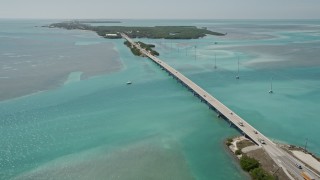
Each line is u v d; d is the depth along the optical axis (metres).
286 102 104.25
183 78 128.50
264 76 139.00
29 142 75.50
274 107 99.75
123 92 115.06
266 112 95.50
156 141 76.50
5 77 134.25
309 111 96.19
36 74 140.12
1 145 73.94
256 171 59.97
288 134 80.81
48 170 64.12
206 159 68.31
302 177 59.28
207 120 89.69
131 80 131.88
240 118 86.38
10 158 68.62
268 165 63.47
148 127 84.44
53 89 117.06
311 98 108.06
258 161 64.81
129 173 62.97
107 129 82.88
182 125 86.12
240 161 65.88
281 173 60.66
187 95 112.56
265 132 81.88
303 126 85.56
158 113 94.62
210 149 72.69
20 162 67.12
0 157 68.94
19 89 116.38
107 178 61.25
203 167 65.25
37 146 73.75
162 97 110.12
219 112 92.25
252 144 73.38
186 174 62.75
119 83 127.00
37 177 61.78
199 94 108.12
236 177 61.47
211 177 61.69
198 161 67.56
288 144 75.00
